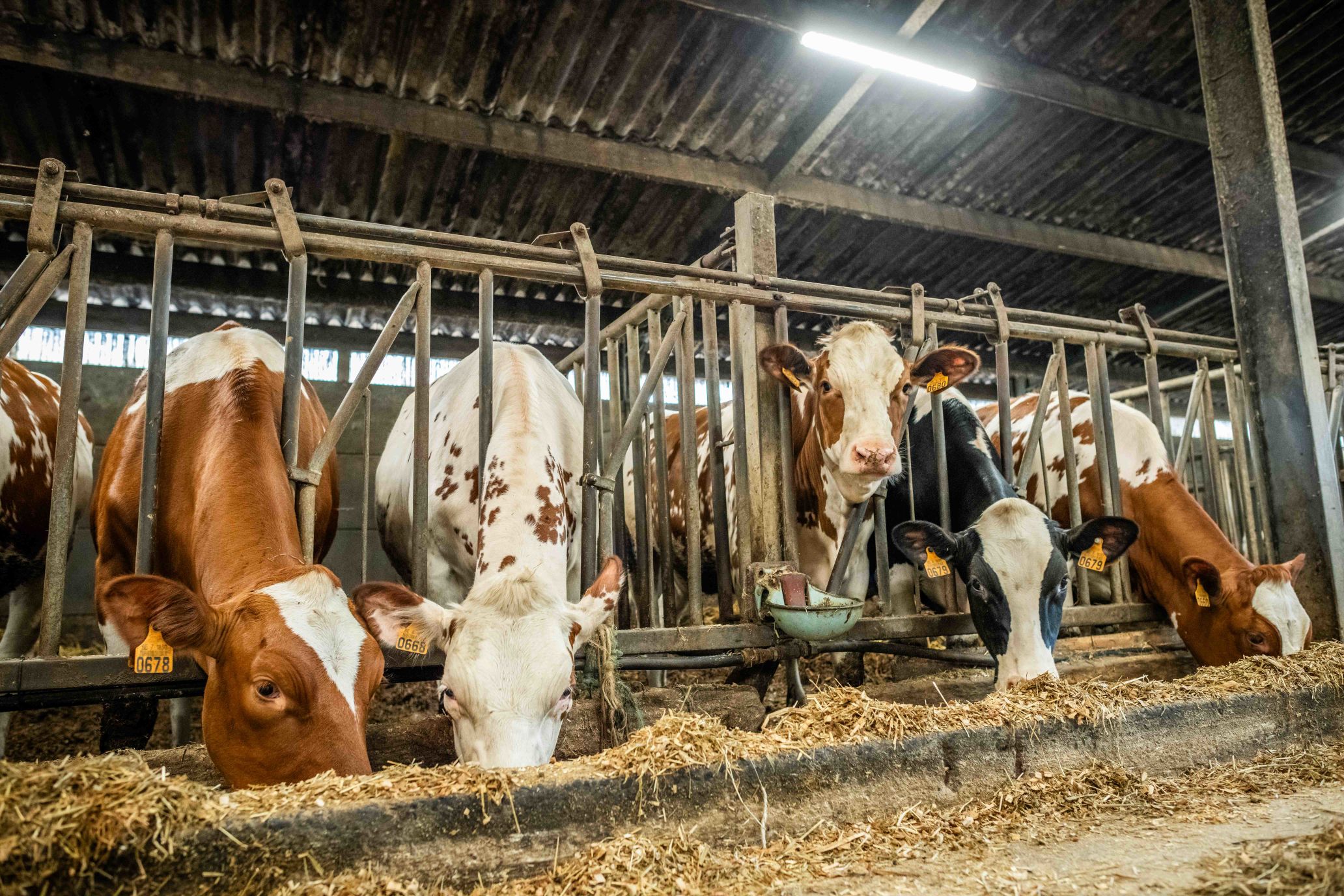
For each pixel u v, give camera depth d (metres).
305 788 1.98
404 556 4.74
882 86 7.43
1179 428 12.77
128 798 1.73
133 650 2.41
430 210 7.87
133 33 5.84
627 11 6.22
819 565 4.83
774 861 2.22
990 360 11.94
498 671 2.74
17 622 5.16
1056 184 9.01
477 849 2.00
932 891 1.99
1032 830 2.51
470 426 4.16
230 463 3.02
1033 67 7.48
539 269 3.81
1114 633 5.44
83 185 3.09
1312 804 2.71
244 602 2.52
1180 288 11.10
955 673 4.66
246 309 8.83
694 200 8.19
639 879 2.02
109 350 8.73
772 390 4.42
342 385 9.29
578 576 4.36
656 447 4.85
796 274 9.80
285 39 6.01
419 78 6.52
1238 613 4.71
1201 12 5.66
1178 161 8.80
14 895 1.60
